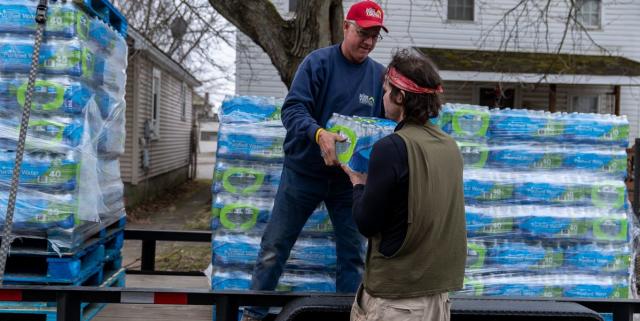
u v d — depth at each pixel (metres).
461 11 15.78
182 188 18.33
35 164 3.46
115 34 4.28
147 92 14.10
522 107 16.38
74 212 3.53
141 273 5.23
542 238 3.70
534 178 3.72
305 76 3.07
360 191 2.39
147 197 14.56
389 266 2.23
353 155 2.64
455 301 3.05
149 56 13.73
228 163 3.61
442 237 2.23
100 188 4.09
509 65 14.31
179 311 4.23
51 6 3.45
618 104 15.34
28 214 3.46
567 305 3.02
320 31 7.02
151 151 14.88
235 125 3.60
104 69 4.03
